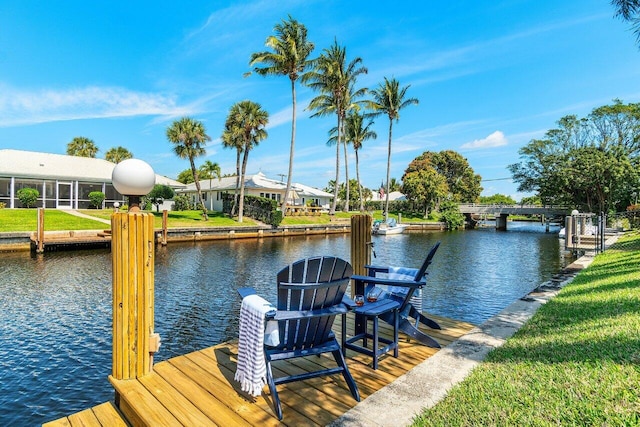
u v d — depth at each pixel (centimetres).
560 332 357
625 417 190
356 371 306
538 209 3772
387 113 3366
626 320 360
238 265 1292
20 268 1175
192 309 741
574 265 930
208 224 2364
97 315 691
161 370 306
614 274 680
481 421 208
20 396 405
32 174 2322
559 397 223
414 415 229
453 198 5478
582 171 3136
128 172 286
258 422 227
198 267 1244
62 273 1097
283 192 3625
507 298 858
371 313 309
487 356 318
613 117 3369
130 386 276
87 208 2614
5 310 720
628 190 3095
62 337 578
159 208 3005
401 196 5597
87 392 415
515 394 235
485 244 2189
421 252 1784
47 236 1555
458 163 5709
